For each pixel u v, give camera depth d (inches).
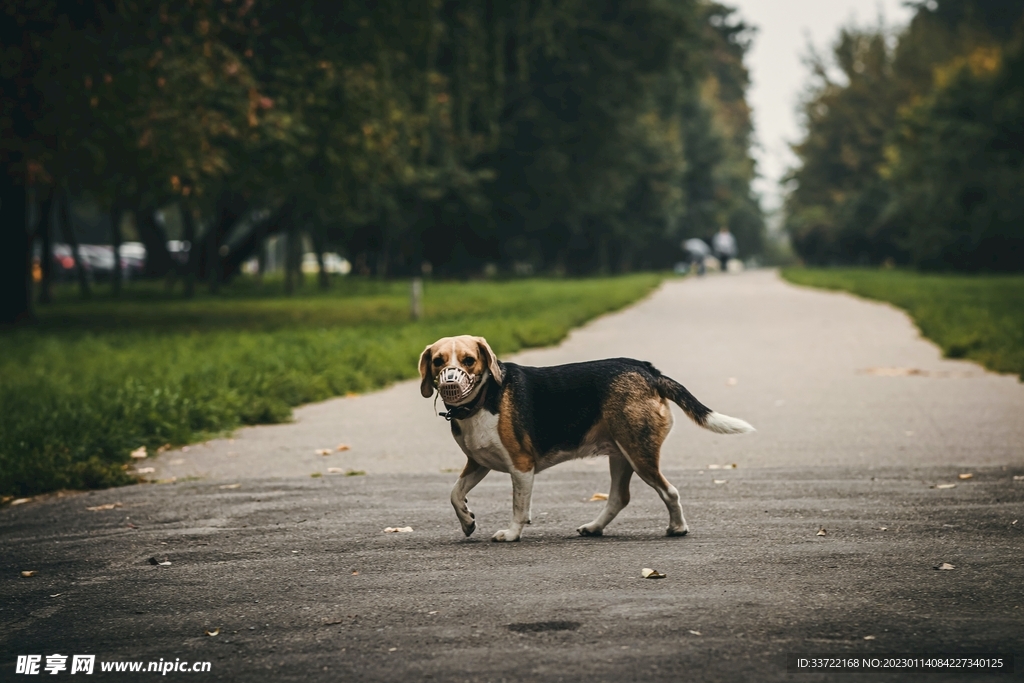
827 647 169.3
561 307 1066.7
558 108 2005.4
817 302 1243.2
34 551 266.1
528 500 250.1
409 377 637.3
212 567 239.9
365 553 245.3
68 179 941.2
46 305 1357.0
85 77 773.3
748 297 1369.3
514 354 717.3
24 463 356.5
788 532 252.7
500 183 2059.5
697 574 215.3
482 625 187.0
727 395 527.5
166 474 371.6
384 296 1518.2
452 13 1187.9
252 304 1355.8
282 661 174.6
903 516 267.9
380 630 187.3
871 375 595.5
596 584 210.1
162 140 873.5
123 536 276.5
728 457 373.4
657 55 1961.1
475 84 1213.7
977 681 154.5
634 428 247.8
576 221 2335.1
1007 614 184.9
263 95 938.7
